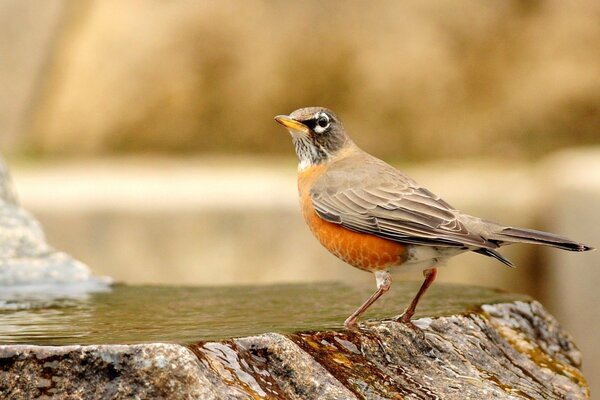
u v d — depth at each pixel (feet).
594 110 63.57
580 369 26.78
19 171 60.44
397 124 63.57
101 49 67.10
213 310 26.48
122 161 65.26
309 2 65.00
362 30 64.23
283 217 49.98
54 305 27.66
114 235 49.80
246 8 65.62
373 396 20.51
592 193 48.67
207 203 50.01
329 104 64.28
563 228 49.42
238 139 65.26
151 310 26.45
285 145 64.95
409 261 25.89
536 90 63.87
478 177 54.24
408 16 64.18
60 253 33.76
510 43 64.34
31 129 68.69
